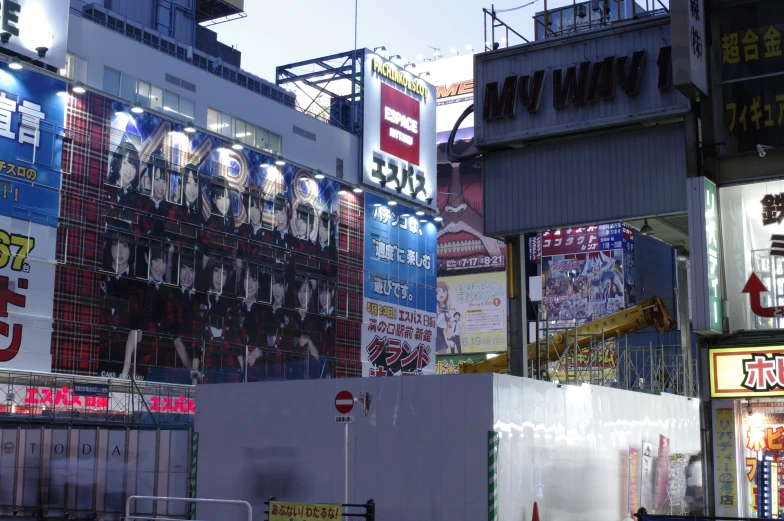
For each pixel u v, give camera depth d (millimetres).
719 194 24641
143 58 56969
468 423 22938
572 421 26547
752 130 24594
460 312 120875
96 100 52812
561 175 35719
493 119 36625
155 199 55969
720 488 23703
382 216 75500
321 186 69438
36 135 49188
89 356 50844
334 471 24453
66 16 51281
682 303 43531
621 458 29281
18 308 47562
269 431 25516
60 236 50062
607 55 34594
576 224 35188
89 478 27641
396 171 77438
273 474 25219
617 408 29500
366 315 72438
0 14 47844
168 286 56219
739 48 24969
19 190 48125
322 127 71188
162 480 26625
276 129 66812
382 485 23766
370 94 75500
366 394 24125
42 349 48500
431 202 81250
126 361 52938
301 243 66938
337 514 19891
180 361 56344
